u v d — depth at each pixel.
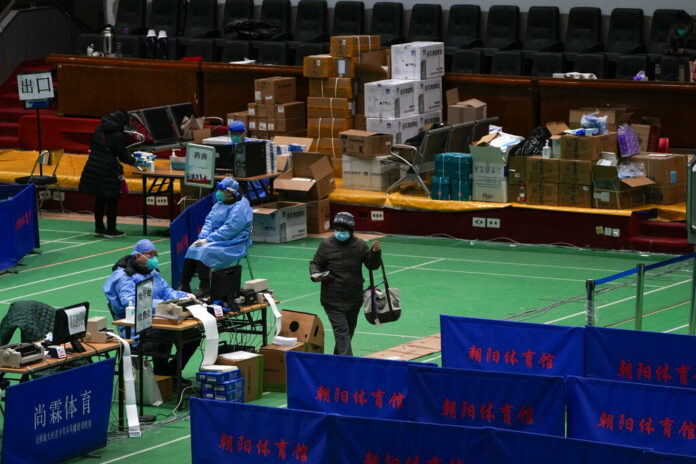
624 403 12.95
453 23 33.88
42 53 38.94
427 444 11.89
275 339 17.92
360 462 12.18
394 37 34.19
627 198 26.31
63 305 22.36
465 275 24.36
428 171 28.66
